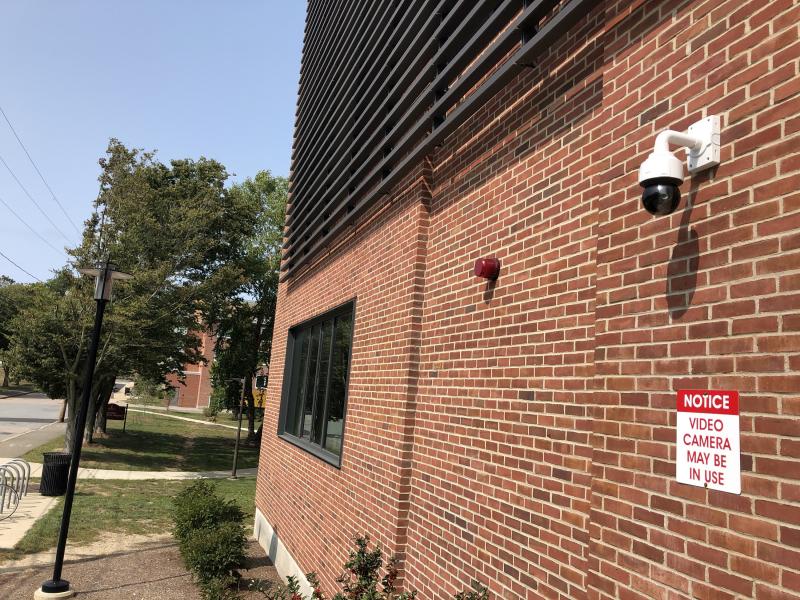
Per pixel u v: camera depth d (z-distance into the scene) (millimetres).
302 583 7402
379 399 5648
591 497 2605
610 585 2428
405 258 5449
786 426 1845
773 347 1917
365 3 6980
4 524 10820
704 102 2299
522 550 3359
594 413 2646
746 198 2072
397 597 3516
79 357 18922
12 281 88938
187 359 23797
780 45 2025
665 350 2322
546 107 3686
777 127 1999
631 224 2584
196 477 19891
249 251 31516
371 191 6238
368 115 6832
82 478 17203
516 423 3580
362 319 6508
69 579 8039
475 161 4508
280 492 9641
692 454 2143
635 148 2625
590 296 3104
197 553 7973
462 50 4309
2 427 28328
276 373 11531
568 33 3547
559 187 3469
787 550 1791
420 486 4727
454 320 4551
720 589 1975
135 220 19859
